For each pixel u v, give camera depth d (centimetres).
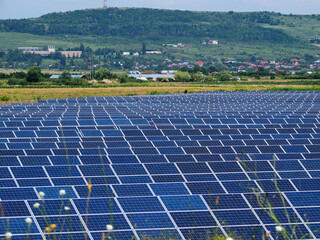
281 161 3656
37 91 14400
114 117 7306
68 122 6262
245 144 4731
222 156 3928
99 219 2719
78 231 2619
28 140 4947
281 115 7525
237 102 11356
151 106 10125
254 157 3925
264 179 3312
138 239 2597
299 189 3206
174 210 2853
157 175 3384
